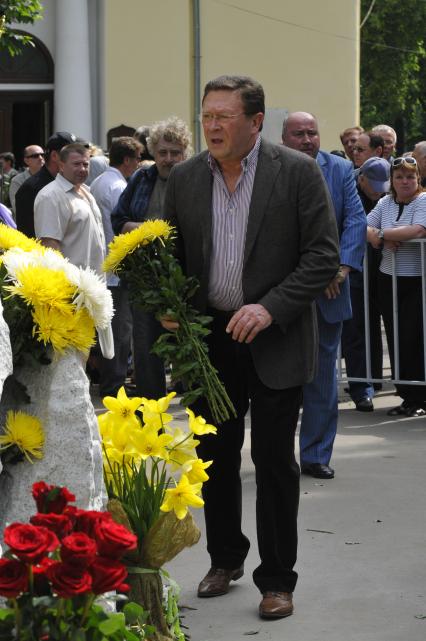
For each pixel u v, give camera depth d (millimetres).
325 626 5594
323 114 27906
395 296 10852
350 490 8031
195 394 5402
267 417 5617
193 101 26953
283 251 5531
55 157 10352
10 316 4383
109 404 5148
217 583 6004
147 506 4930
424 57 49562
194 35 26891
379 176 11555
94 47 26812
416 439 9781
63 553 3268
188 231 5621
